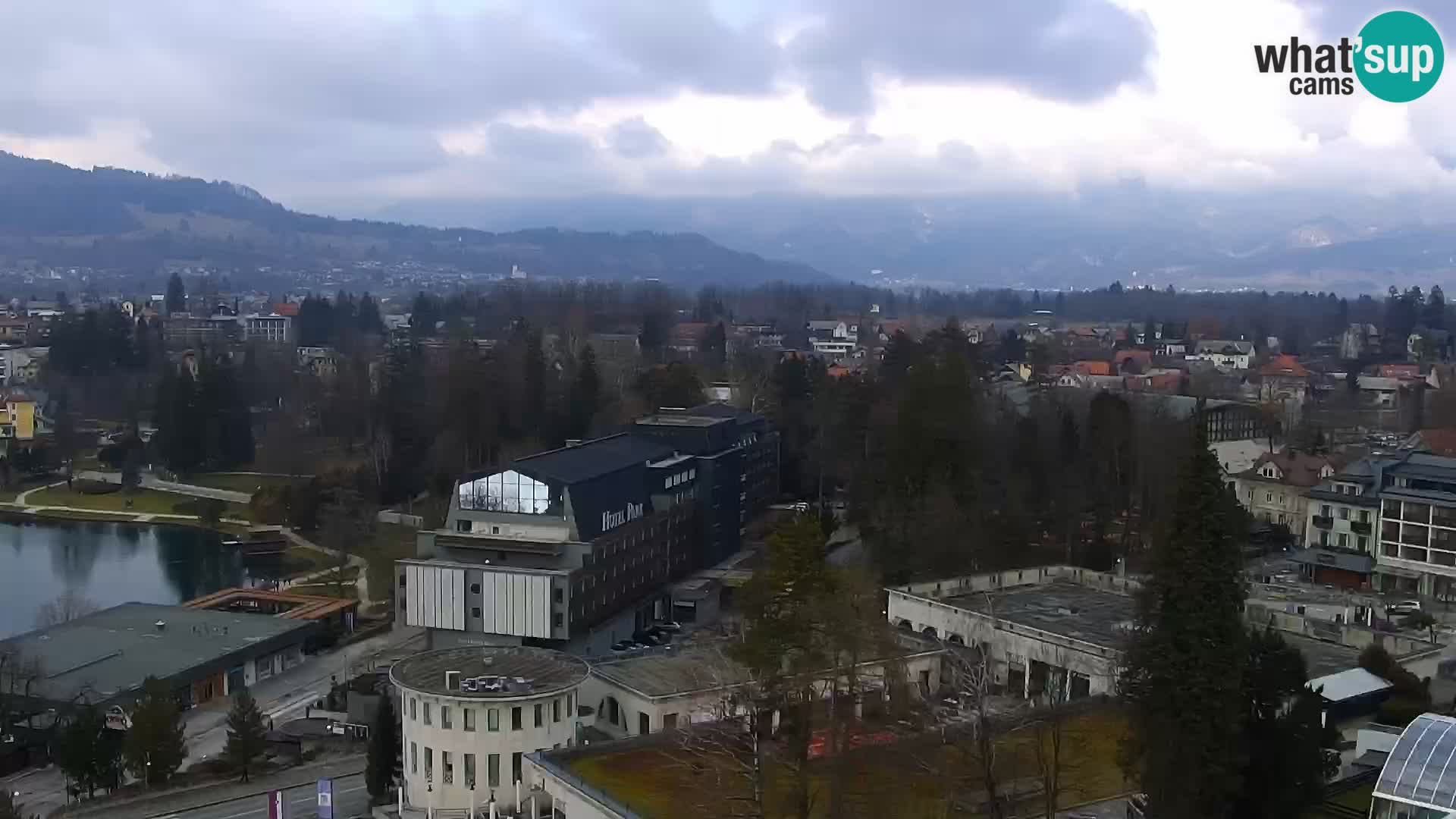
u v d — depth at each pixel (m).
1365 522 144.50
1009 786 69.94
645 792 69.44
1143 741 63.53
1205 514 61.66
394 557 173.62
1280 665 65.81
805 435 194.12
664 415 175.88
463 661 89.12
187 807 91.12
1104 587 115.19
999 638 97.00
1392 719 85.31
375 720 91.94
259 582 175.75
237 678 125.38
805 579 71.38
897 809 66.56
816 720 78.69
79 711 102.50
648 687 88.62
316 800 91.81
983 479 138.75
